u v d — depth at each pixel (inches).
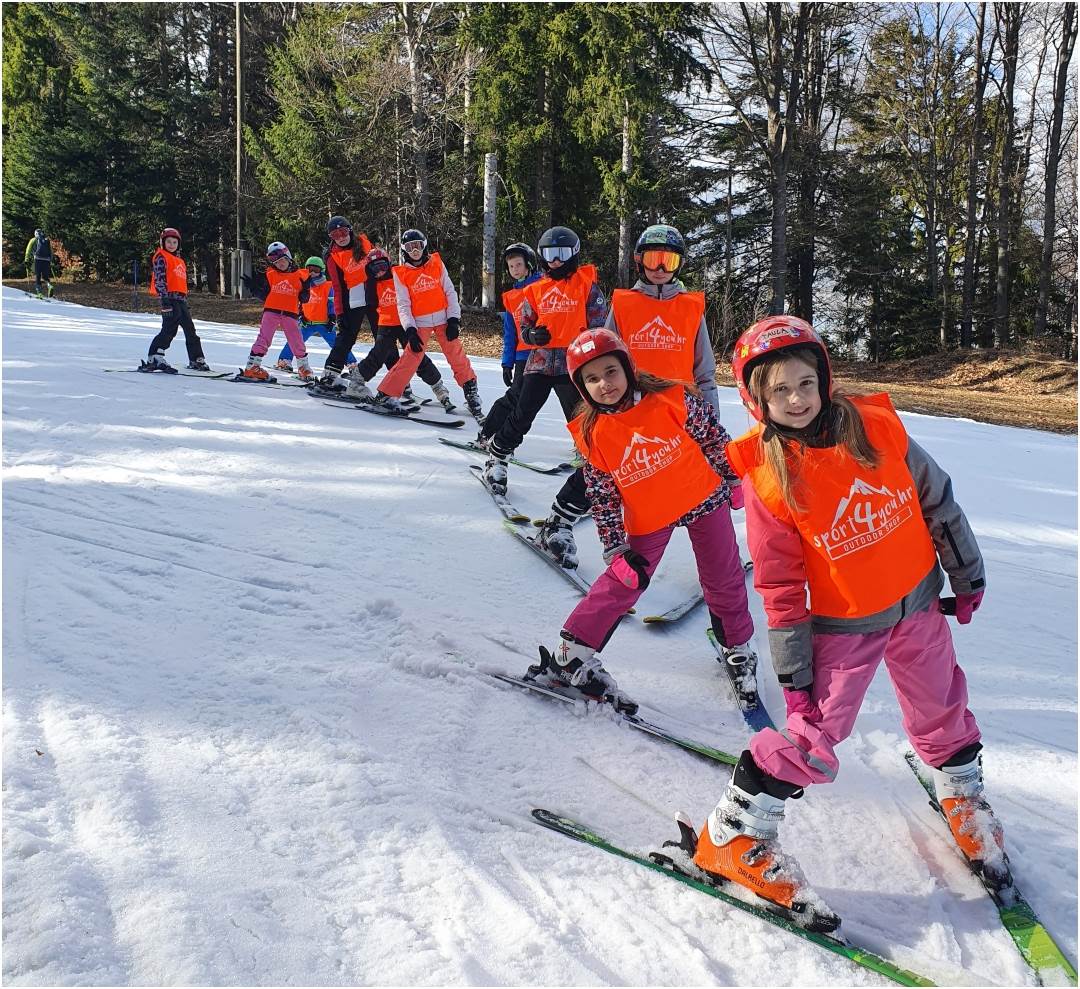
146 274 1374.3
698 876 94.5
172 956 75.7
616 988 78.2
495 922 85.0
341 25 982.4
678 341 180.1
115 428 284.0
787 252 1151.6
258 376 405.1
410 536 200.2
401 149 972.6
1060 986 81.7
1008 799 111.7
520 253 271.6
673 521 125.4
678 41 871.1
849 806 110.5
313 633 147.9
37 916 78.4
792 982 81.0
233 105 1368.1
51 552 175.0
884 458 88.6
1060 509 281.6
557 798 107.9
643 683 140.5
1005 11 1033.5
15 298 927.0
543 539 190.1
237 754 109.7
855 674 90.7
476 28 893.8
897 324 1208.2
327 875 89.3
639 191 858.1
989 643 161.9
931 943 87.5
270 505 216.2
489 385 468.8
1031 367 835.4
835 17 1028.5
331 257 366.3
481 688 132.9
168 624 146.4
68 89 1424.7
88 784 99.0
